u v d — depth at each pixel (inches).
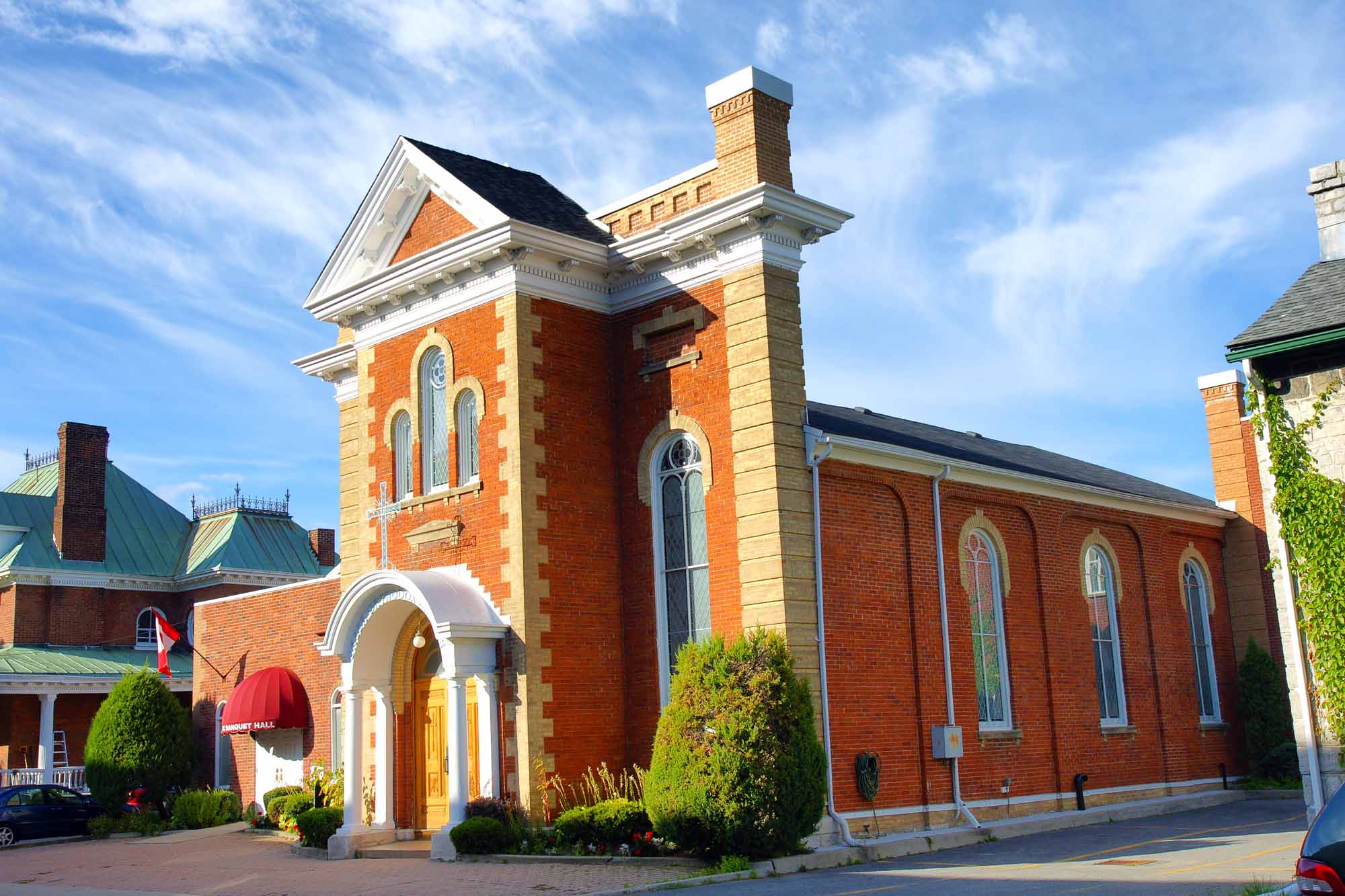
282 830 1029.8
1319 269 711.1
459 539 856.3
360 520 945.5
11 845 1112.2
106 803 1187.3
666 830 700.0
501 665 804.6
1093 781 1004.6
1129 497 1117.7
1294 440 661.3
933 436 1125.7
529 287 852.6
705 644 724.0
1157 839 818.8
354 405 1090.7
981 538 968.3
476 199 869.8
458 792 773.9
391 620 873.5
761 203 784.3
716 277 832.3
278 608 1208.8
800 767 694.5
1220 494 1296.8
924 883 607.5
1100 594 1090.1
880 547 851.4
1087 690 1032.2
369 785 898.1
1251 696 1211.9
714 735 692.1
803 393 808.3
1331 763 637.3
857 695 802.2
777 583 762.8
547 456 835.4
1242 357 657.0
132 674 1250.6
